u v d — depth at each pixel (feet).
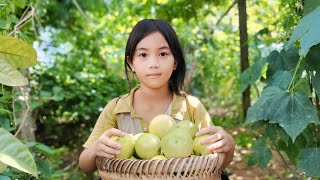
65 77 16.05
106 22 18.97
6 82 4.47
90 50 19.21
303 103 6.18
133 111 6.07
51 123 16.34
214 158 4.87
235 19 13.58
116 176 4.93
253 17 11.25
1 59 4.62
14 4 8.18
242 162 13.87
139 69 5.76
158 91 6.08
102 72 18.22
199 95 19.34
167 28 5.82
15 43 4.77
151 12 14.79
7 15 7.84
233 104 21.89
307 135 6.75
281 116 6.18
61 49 19.03
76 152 15.10
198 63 17.20
